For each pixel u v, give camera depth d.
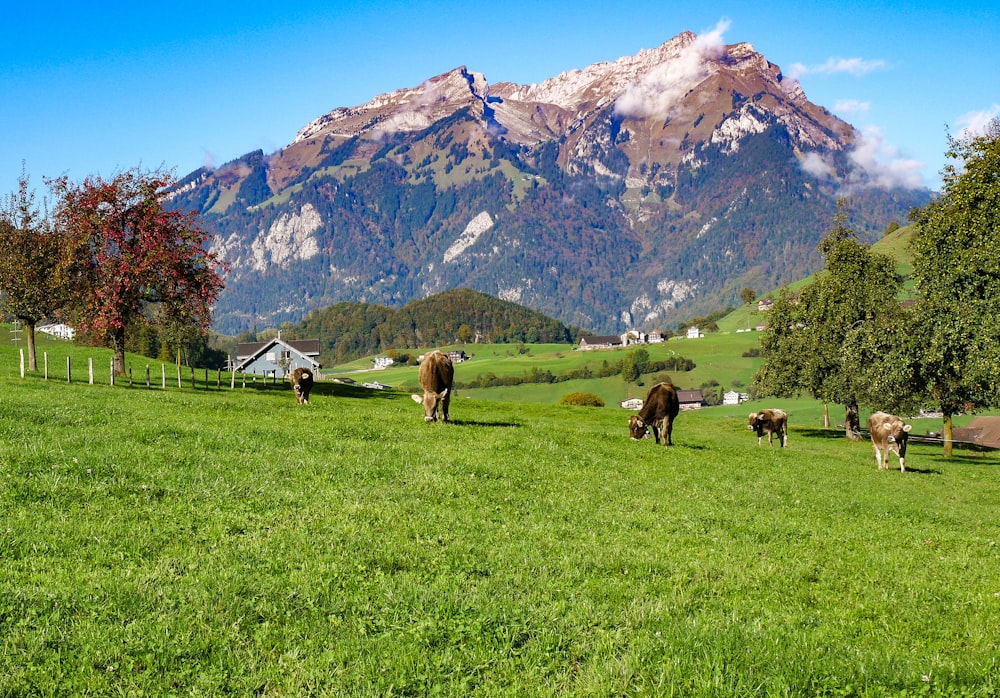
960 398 46.66
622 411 71.88
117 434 21.44
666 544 15.48
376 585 11.93
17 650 9.37
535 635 10.64
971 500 26.80
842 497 23.19
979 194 50.09
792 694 9.27
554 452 25.31
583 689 9.41
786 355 61.97
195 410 30.45
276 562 12.53
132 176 57.28
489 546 14.43
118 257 56.34
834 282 60.56
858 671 9.80
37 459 17.14
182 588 11.24
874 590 13.27
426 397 31.12
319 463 20.11
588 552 14.49
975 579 14.39
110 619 10.23
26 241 54.69
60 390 36.12
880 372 46.44
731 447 36.44
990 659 10.20
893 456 44.16
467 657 9.96
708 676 9.53
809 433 65.56
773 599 12.61
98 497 15.30
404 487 18.50
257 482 17.67
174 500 15.70
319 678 9.34
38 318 55.56
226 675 9.27
